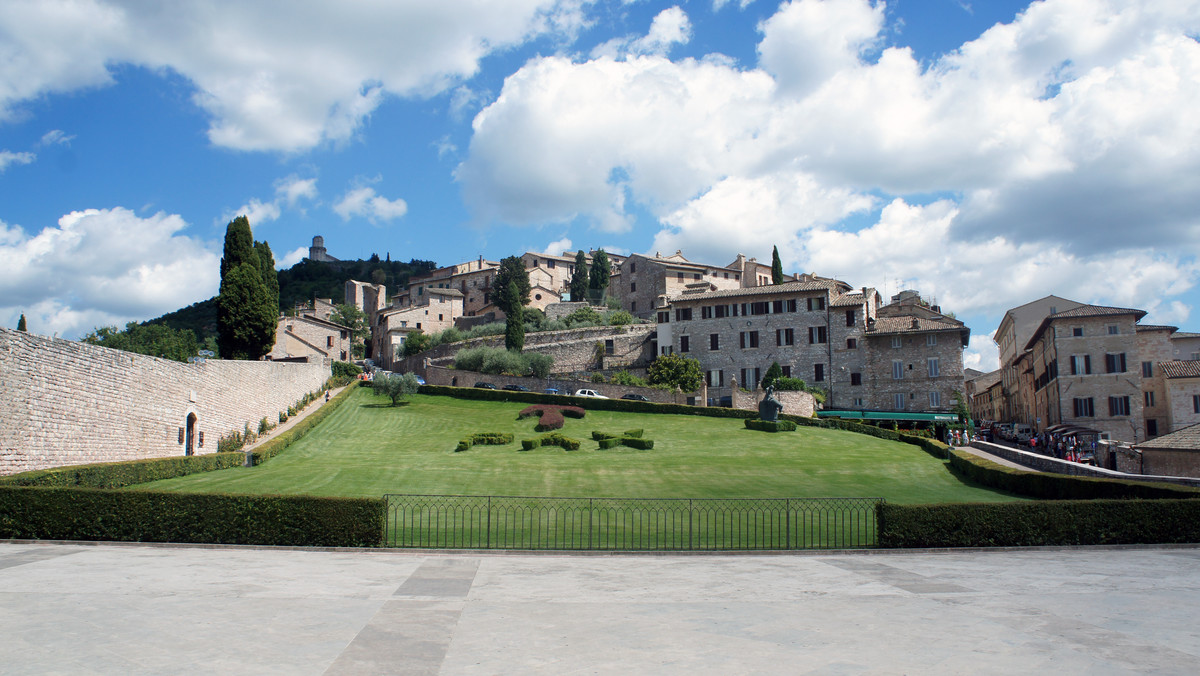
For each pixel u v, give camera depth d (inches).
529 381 3373.5
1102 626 514.9
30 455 1148.5
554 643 465.7
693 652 447.2
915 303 4397.1
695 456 1968.5
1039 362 3324.3
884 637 484.4
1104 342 2847.0
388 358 4990.2
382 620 518.3
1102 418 2802.7
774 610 566.3
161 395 1608.0
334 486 1477.6
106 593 581.3
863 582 689.6
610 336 3966.5
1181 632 498.9
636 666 418.6
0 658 406.0
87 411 1314.0
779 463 1868.8
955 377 3206.2
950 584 680.4
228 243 2824.8
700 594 629.0
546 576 711.7
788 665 421.7
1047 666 421.1
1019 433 3223.4
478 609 561.0
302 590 616.4
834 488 1581.0
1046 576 722.2
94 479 1196.5
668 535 1105.4
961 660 431.8
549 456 1971.0
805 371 3410.4
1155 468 1856.5
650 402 2787.9
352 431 2469.2
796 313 3467.0
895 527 924.6
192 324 6279.5
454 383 3575.3
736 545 1011.9
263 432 2417.6
